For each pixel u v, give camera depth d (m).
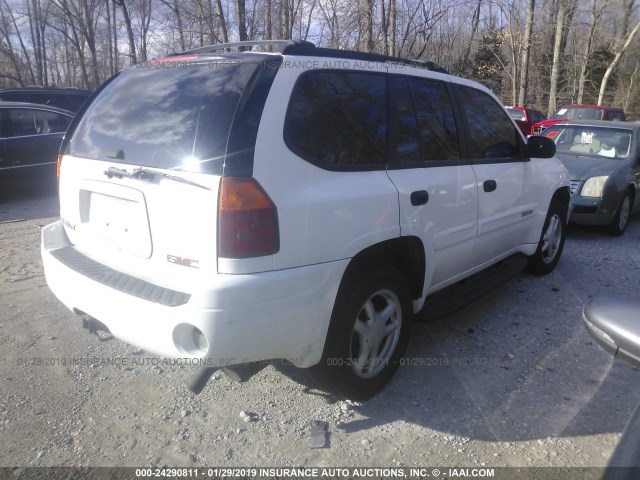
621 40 26.62
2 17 29.50
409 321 3.45
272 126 2.60
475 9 17.52
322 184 2.76
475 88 4.18
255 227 2.47
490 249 4.25
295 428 2.99
